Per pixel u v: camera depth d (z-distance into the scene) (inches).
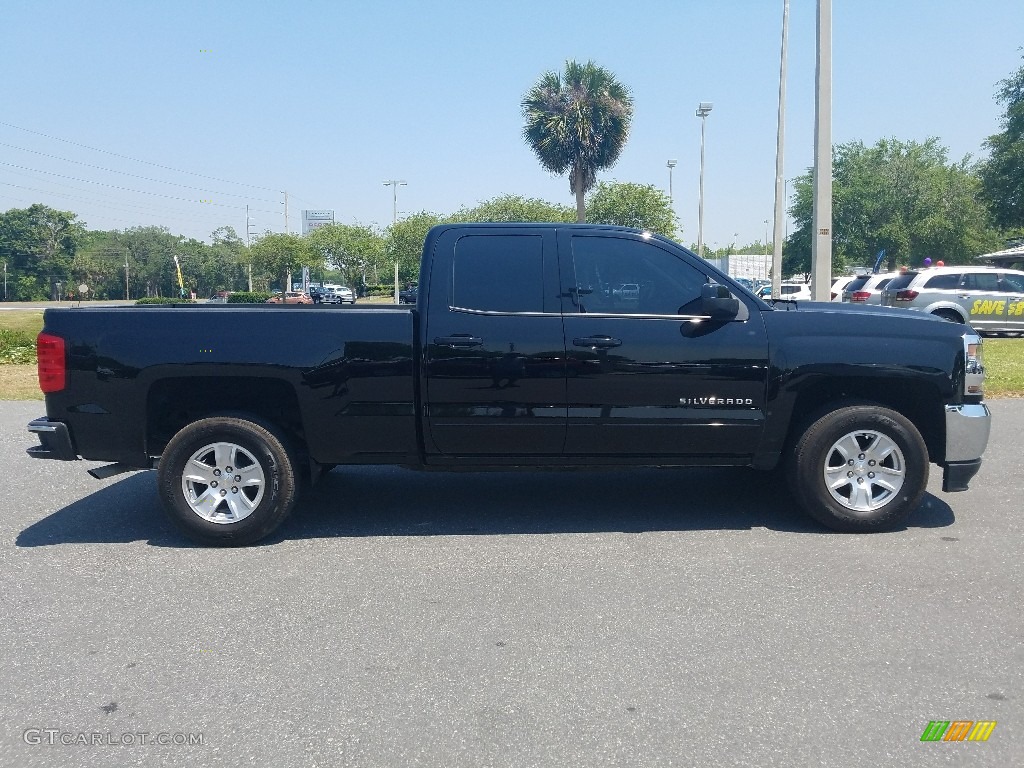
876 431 209.6
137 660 146.9
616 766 114.3
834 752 117.0
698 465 214.4
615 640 152.3
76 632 158.6
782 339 207.8
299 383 205.3
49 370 206.7
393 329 205.9
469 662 144.6
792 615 162.2
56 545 211.0
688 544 206.5
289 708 130.4
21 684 138.9
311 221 4943.4
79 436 208.5
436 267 210.7
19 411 423.2
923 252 1920.5
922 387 213.5
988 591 173.3
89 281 4424.2
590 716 127.0
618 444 210.1
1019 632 153.9
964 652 146.1
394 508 242.5
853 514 211.8
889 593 172.9
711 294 201.9
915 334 209.2
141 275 4505.4
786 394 208.1
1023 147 1328.7
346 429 208.1
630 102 1397.6
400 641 153.2
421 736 122.2
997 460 291.7
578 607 167.6
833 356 206.8
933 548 201.0
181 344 204.5
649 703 130.4
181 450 205.8
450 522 227.9
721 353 206.4
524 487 266.1
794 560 193.6
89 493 263.6
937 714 126.3
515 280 209.6
